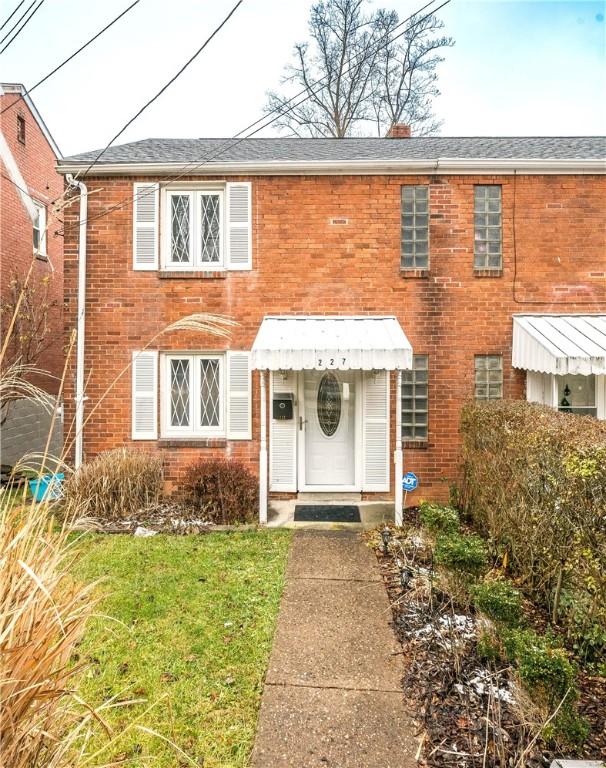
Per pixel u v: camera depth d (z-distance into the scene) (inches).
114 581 291.4
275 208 482.3
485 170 475.2
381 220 480.4
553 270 480.4
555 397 419.2
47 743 110.9
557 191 479.2
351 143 622.2
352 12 1013.8
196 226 491.5
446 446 478.9
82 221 475.2
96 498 407.2
